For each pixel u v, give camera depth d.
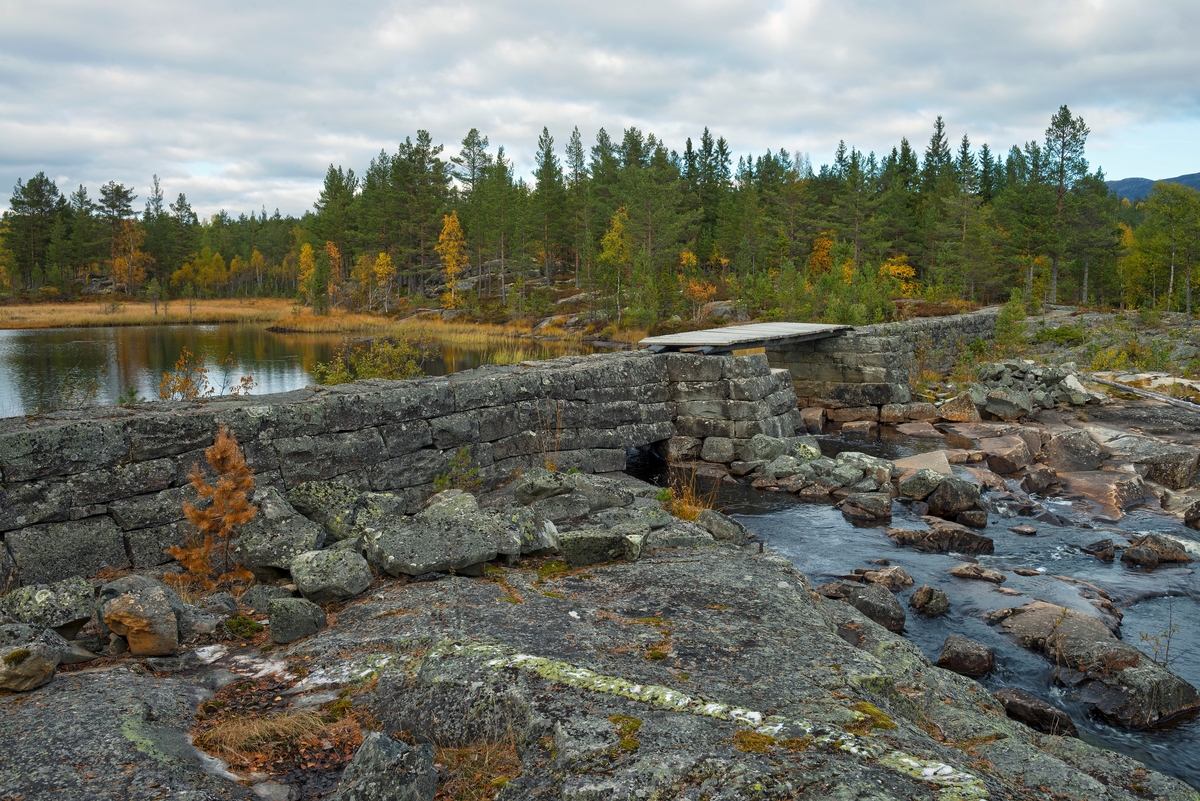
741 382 15.31
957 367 26.12
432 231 90.69
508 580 6.69
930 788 3.06
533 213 76.56
